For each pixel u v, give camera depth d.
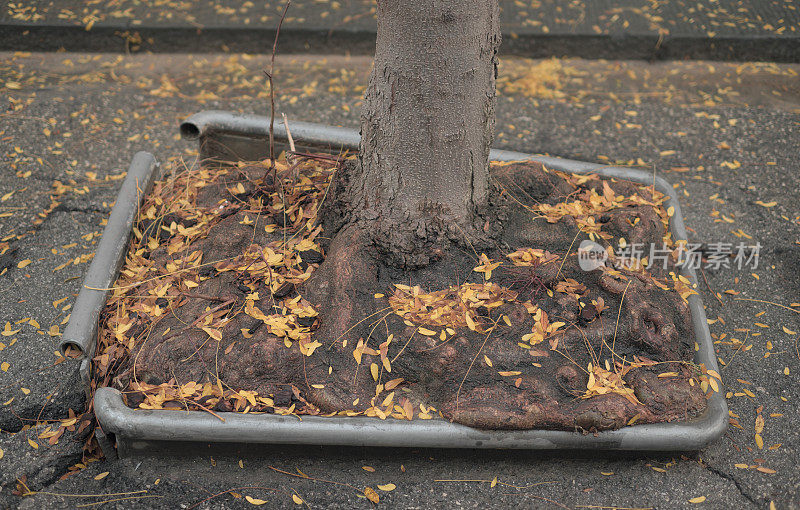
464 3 2.63
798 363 3.40
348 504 2.72
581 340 2.90
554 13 6.23
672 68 5.91
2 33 5.90
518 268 3.10
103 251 3.20
